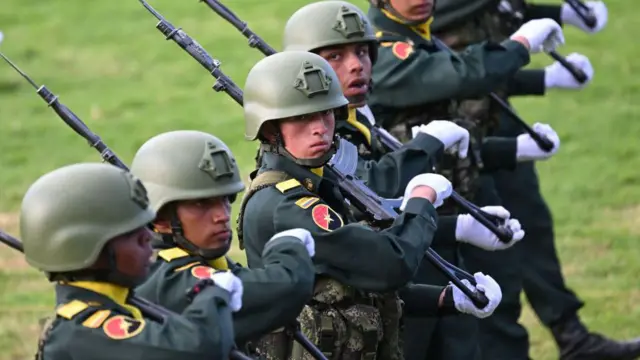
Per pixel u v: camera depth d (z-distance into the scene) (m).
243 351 12.84
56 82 38.53
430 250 15.01
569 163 31.27
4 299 23.78
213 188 12.70
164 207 12.70
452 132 16.48
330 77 14.20
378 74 18.12
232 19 16.61
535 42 18.67
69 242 11.34
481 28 19.91
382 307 14.46
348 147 15.11
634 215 27.98
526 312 23.78
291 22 16.39
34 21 44.38
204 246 12.77
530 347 22.19
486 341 19.91
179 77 38.75
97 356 11.16
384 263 13.67
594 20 23.19
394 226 14.00
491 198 19.80
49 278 11.62
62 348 11.24
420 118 18.27
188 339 11.19
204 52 14.97
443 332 17.72
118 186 11.53
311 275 12.63
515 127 21.20
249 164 31.45
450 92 17.92
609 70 37.91
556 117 34.53
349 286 14.09
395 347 14.64
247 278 12.40
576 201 28.86
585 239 26.52
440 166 18.14
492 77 18.05
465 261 19.78
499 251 19.89
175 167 12.70
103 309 11.38
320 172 14.37
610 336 22.20
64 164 32.28
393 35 18.25
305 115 14.03
